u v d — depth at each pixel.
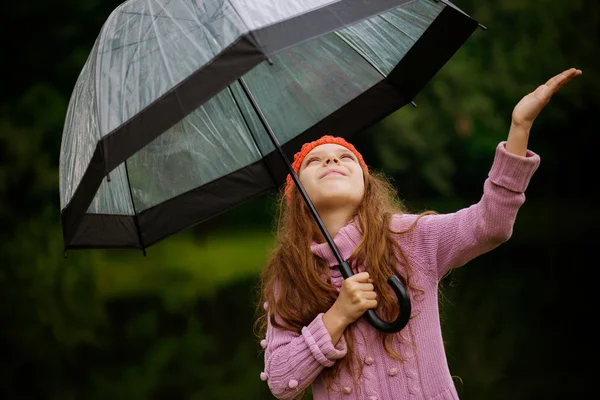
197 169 3.75
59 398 7.64
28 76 20.22
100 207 3.53
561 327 9.81
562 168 32.31
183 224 3.71
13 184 16.47
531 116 2.87
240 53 2.74
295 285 3.22
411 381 3.04
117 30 3.15
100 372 8.69
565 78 2.85
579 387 7.08
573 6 25.16
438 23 3.61
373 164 25.64
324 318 3.02
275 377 3.08
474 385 7.19
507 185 2.90
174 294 14.64
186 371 8.41
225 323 11.26
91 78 3.12
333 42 3.86
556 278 14.18
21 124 17.61
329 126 3.85
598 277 14.12
